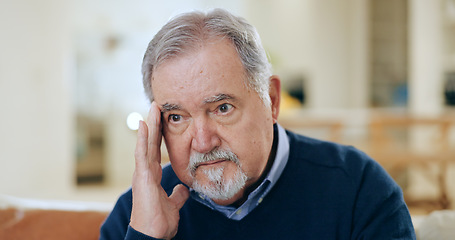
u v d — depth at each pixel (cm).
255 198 93
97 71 572
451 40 478
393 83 518
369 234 88
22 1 443
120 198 102
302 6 572
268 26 630
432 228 103
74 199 446
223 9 84
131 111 571
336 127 373
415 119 380
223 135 81
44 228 110
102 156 577
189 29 79
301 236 91
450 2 470
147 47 84
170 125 85
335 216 91
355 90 565
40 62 469
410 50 489
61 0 480
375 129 385
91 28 570
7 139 419
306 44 570
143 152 87
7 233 108
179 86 79
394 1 510
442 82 476
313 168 96
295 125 369
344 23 575
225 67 78
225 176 83
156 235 85
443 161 354
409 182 442
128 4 579
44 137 475
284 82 614
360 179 94
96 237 109
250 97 81
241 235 92
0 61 410
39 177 470
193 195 95
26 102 448
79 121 566
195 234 95
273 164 92
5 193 414
